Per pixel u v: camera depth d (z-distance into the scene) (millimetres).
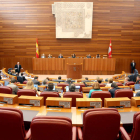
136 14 13492
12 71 9078
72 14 13219
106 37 13742
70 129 1732
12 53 14086
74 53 13961
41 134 1763
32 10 13523
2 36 13883
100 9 13445
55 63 12344
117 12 13484
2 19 13680
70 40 13836
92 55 13938
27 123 2494
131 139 1977
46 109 2699
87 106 2732
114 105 2752
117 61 14047
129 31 13680
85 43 13859
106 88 4672
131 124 2277
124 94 3703
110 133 1985
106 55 13906
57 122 1708
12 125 1899
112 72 12352
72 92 3543
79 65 10578
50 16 13539
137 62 14023
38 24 13664
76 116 2443
